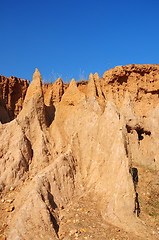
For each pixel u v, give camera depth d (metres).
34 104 19.95
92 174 17.22
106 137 18.17
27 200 13.87
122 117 18.36
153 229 14.13
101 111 20.05
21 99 23.16
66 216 14.53
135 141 20.58
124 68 21.75
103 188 16.09
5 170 16.77
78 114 20.41
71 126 20.19
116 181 15.51
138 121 20.92
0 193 15.78
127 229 13.78
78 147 18.81
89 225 13.92
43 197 14.50
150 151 20.22
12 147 17.66
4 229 13.06
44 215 13.38
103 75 22.77
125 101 21.14
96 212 15.00
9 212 14.27
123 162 16.03
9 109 22.11
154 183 18.09
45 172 16.03
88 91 21.66
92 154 18.31
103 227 13.84
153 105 21.61
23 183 16.64
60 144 18.94
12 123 18.72
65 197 15.87
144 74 21.94
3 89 21.97
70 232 13.26
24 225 12.80
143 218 15.05
